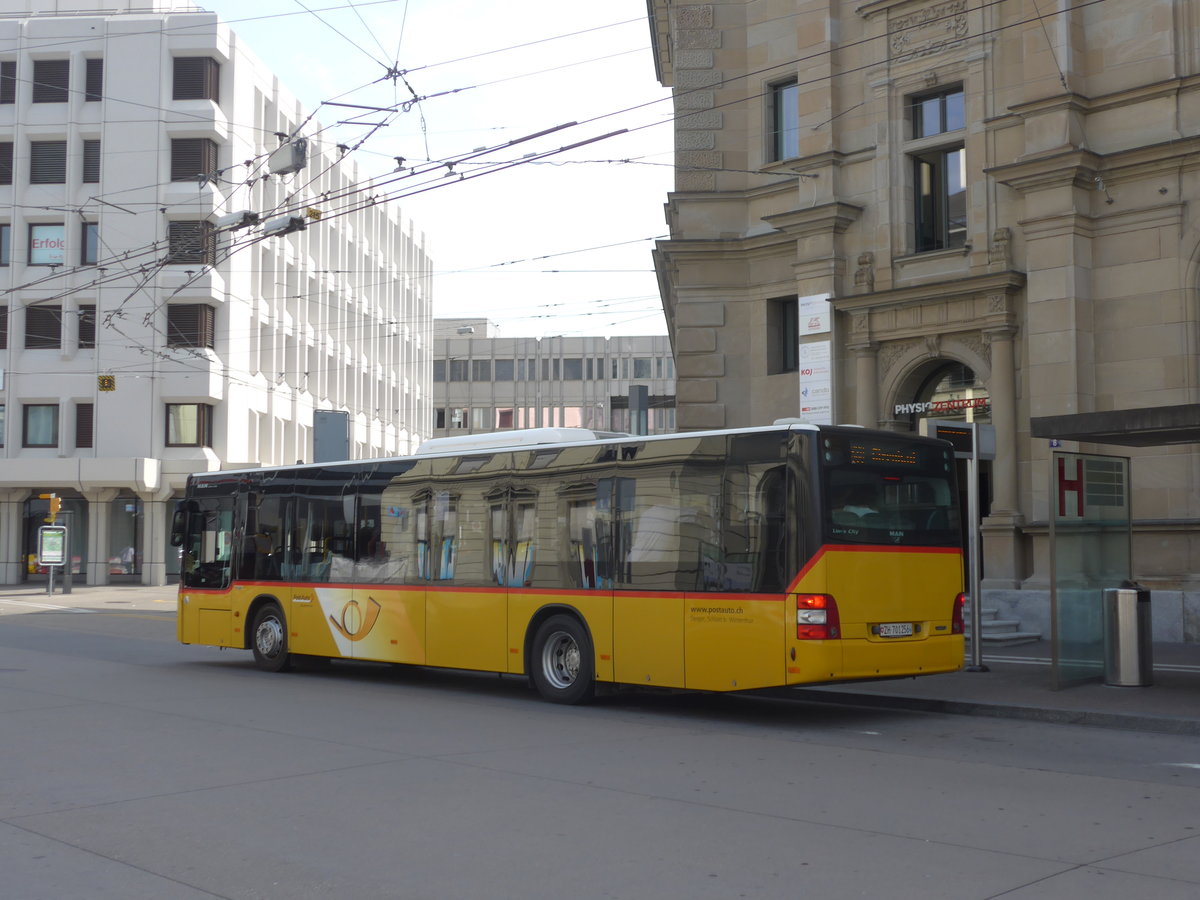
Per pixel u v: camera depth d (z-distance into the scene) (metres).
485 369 85.44
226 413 47.66
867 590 12.55
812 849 7.02
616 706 14.29
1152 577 18.78
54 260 47.78
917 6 22.16
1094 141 19.83
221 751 10.55
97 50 47.50
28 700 14.14
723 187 24.69
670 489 13.48
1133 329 19.22
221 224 22.59
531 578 14.73
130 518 49.06
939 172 22.34
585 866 6.64
